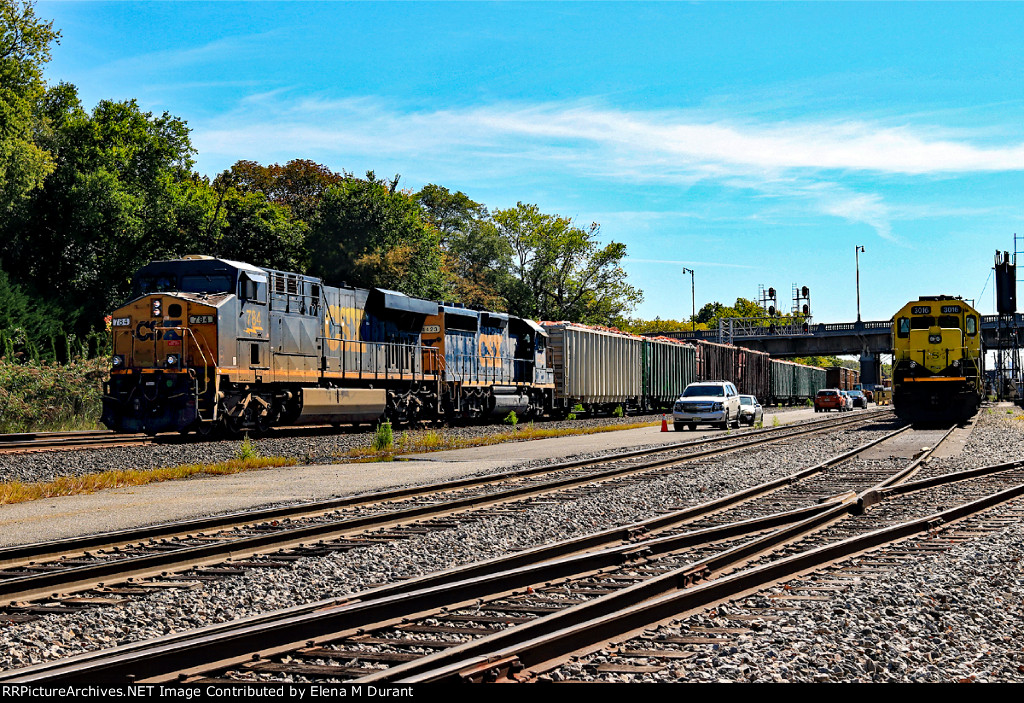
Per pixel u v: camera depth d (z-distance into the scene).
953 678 5.64
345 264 53.59
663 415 48.69
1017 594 7.86
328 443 23.58
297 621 6.21
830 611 7.11
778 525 11.59
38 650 6.21
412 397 30.64
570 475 16.80
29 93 48.44
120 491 14.77
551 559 9.31
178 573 8.56
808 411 63.78
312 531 10.35
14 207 44.16
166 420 22.38
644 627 6.61
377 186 55.66
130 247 47.72
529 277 81.50
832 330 83.69
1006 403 79.62
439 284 56.84
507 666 5.52
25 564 9.01
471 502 12.87
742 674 5.62
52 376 31.08
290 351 25.03
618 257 81.94
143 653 5.45
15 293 40.12
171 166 53.72
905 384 32.69
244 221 51.06
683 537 10.12
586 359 41.69
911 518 12.20
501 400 35.03
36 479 15.84
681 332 93.75
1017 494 14.23
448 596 7.32
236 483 15.77
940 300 32.62
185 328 22.59
